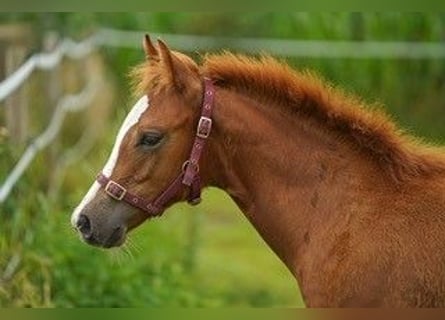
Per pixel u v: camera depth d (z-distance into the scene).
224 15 20.73
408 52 20.11
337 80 19.81
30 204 11.21
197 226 15.07
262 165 7.14
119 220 7.03
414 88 20.38
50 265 10.53
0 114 10.95
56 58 14.63
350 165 7.04
